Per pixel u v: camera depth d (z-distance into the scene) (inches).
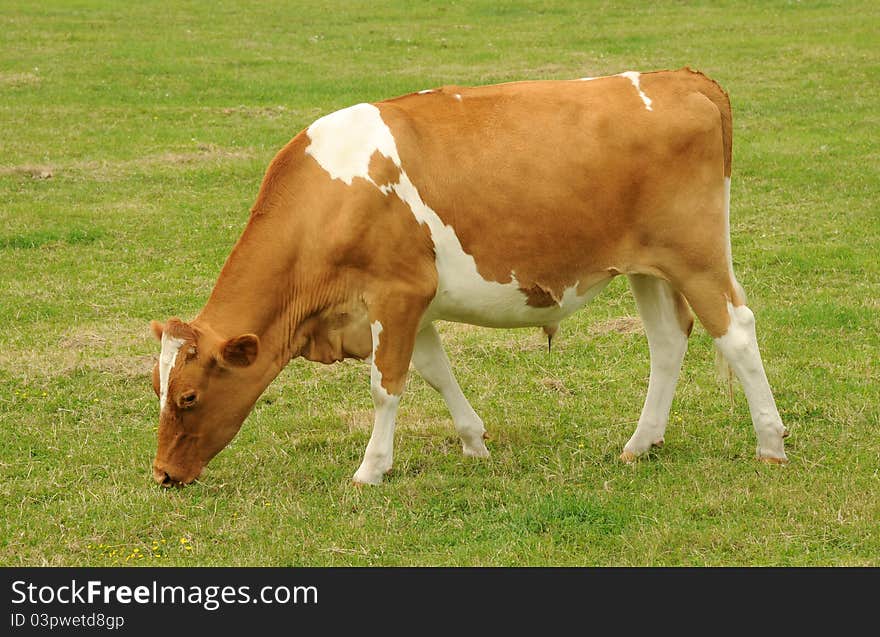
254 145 665.6
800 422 295.9
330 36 1029.8
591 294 269.0
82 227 504.7
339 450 292.2
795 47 905.5
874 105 721.6
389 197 252.2
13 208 533.3
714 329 265.7
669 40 964.0
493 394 328.8
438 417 311.7
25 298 418.0
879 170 574.9
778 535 233.8
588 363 352.2
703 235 260.7
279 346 261.7
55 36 996.6
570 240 259.4
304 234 255.9
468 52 943.0
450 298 261.9
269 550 236.5
